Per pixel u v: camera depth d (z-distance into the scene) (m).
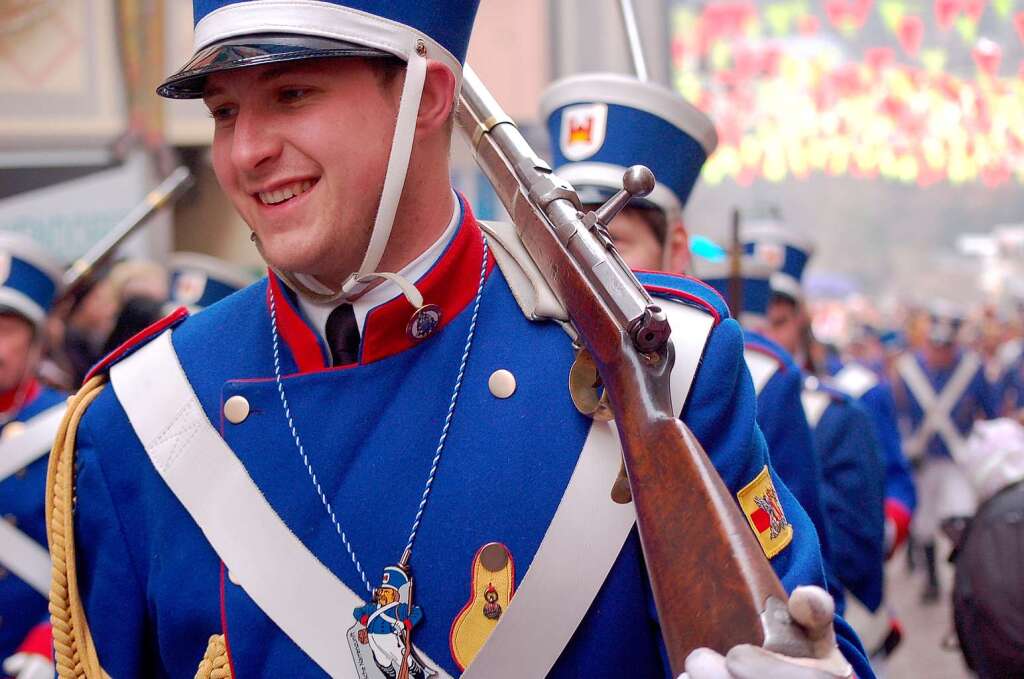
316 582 1.51
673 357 1.41
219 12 1.46
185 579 1.58
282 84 1.47
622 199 1.51
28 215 8.30
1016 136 14.71
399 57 1.48
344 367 1.58
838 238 40.78
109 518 1.66
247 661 1.52
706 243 3.84
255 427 1.58
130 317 4.29
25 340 3.57
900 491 5.19
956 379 9.23
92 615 1.67
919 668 6.43
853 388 5.29
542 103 2.81
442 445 1.54
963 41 16.61
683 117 2.67
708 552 1.26
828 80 14.71
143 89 8.57
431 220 1.59
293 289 1.62
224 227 8.94
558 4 9.36
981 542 3.02
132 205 8.60
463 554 1.50
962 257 40.84
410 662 1.47
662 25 9.33
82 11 8.42
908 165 14.88
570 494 1.49
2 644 3.29
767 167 14.95
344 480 1.54
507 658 1.46
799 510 1.62
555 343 1.57
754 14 14.67
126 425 1.67
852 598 3.69
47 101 8.37
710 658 1.17
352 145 1.47
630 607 1.49
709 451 1.51
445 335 1.59
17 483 3.37
